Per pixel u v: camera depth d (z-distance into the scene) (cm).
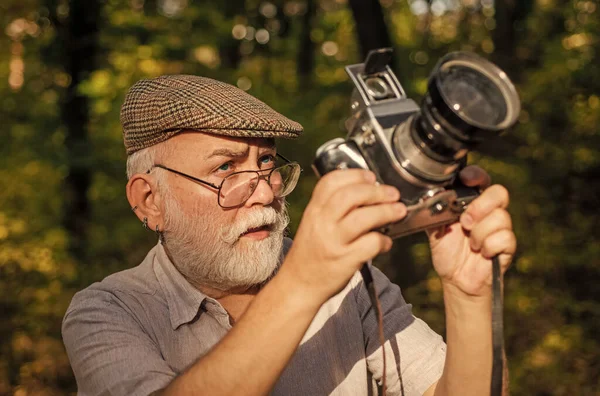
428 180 129
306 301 123
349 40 1516
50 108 1098
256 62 1424
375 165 131
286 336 124
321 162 134
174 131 174
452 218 136
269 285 127
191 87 177
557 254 671
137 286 180
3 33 1147
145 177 181
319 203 121
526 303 638
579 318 623
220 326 178
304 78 1355
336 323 184
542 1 941
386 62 139
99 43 963
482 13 1188
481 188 137
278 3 1427
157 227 184
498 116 124
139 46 1178
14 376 608
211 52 1416
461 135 122
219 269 175
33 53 1062
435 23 1296
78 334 167
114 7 1119
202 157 173
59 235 898
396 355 183
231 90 179
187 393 128
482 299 144
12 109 1112
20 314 711
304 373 178
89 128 1000
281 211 182
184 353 175
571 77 744
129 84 1114
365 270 140
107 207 1045
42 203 996
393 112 133
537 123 746
